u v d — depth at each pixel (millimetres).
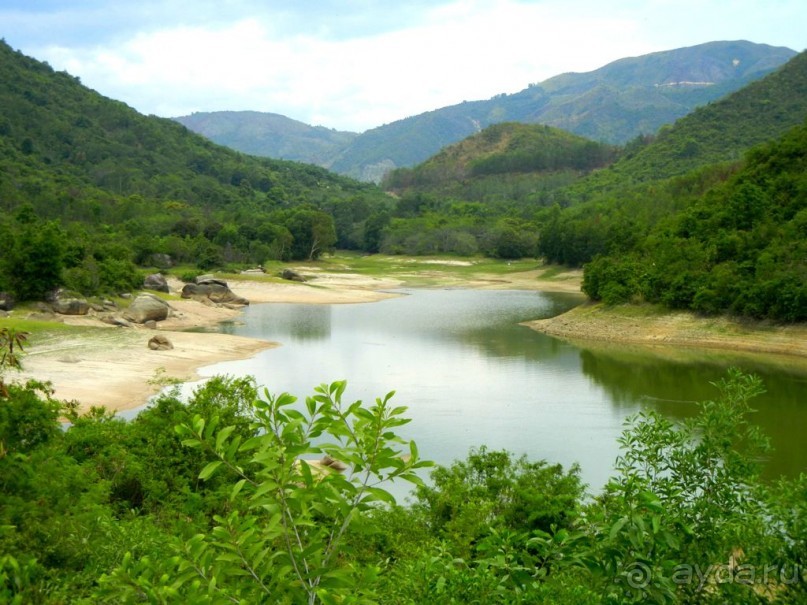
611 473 26766
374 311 83938
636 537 5285
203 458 17172
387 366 49312
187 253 117000
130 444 18266
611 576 5441
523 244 147750
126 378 42250
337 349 56688
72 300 63625
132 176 194375
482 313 81562
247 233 140000
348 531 5309
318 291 102500
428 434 32250
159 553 9812
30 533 9039
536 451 29703
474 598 5688
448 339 62469
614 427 33312
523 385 42938
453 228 160125
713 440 6164
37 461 11891
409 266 142250
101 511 11312
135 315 66625
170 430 17438
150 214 150625
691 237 69062
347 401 38250
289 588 4574
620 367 48969
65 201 134750
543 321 72500
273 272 121188
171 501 16094
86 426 19469
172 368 46562
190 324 70688
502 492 18469
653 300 65312
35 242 63281
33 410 13516
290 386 42188
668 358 52562
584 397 39656
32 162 173000
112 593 4875
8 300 61188
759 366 48719
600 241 119562
